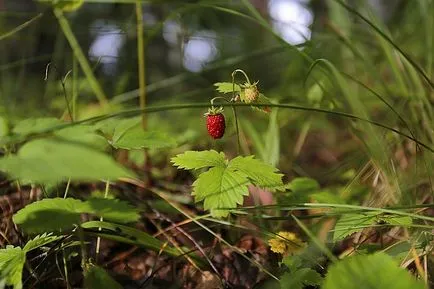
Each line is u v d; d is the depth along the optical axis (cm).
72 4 58
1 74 90
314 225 50
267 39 120
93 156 33
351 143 77
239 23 127
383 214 45
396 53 61
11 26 102
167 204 52
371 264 35
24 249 40
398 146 58
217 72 95
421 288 35
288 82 80
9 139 38
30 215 39
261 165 44
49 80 80
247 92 47
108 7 112
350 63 78
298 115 74
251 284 46
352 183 54
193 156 45
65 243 45
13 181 52
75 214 39
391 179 52
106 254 48
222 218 51
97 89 66
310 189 52
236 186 43
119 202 39
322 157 77
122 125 47
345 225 44
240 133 69
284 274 42
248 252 48
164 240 50
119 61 93
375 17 64
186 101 90
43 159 34
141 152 58
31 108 77
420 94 57
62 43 87
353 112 62
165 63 121
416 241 44
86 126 42
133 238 48
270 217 46
